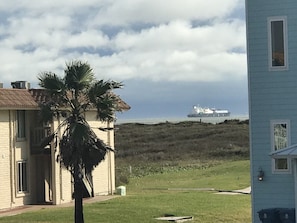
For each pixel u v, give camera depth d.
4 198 30.27
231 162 59.88
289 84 20.33
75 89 22.97
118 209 27.03
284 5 20.41
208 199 31.17
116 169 55.84
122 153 73.12
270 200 20.38
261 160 20.50
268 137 20.45
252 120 20.59
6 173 30.56
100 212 26.17
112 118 23.88
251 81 20.64
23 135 31.95
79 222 22.69
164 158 68.25
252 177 20.59
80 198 22.73
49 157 32.66
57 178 31.84
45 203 32.03
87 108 23.55
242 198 31.92
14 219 25.42
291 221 19.16
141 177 50.06
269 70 20.48
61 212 27.14
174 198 31.67
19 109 30.75
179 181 45.78
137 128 102.81
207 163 60.62
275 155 18.69
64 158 22.50
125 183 44.25
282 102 20.38
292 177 20.16
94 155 22.50
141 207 27.66
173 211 26.27
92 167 22.84
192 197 32.25
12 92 30.75
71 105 22.89
